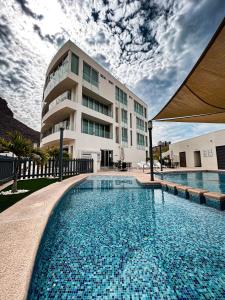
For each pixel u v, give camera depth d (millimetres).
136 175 11023
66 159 10688
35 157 5270
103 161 18141
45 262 2090
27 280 1344
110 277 1820
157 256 2221
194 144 19688
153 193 6406
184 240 2678
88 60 17125
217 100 4660
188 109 5391
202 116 6199
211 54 2791
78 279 1790
